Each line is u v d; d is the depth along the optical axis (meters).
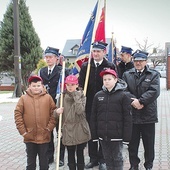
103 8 5.59
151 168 4.51
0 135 7.78
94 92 4.95
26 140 4.10
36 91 4.14
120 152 3.93
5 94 21.27
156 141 6.79
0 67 25.64
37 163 5.15
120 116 3.87
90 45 5.32
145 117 4.34
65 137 4.14
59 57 5.69
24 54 24.64
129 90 4.46
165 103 14.36
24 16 24.78
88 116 4.98
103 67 4.91
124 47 6.19
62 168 4.99
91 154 5.05
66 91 4.25
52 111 4.22
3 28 24.69
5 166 5.16
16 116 4.04
